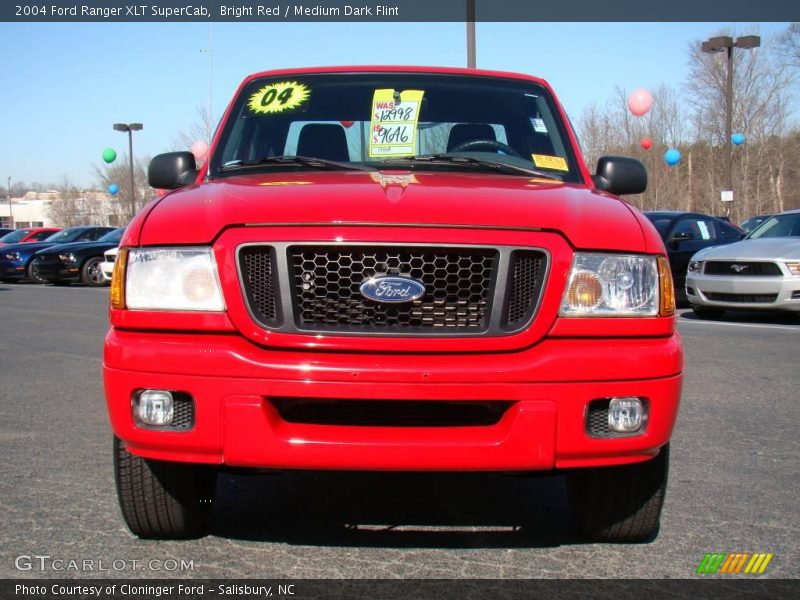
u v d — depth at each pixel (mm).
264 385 2695
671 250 13625
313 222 2777
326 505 3773
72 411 5680
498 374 2701
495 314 2754
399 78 4312
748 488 4016
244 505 3762
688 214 14320
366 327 2742
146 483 3082
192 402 2758
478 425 2764
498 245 2768
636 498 3131
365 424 2750
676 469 4328
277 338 2717
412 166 3805
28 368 7449
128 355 2807
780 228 11867
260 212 2850
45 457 4512
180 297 2797
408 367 2684
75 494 3861
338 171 3684
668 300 2936
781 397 6098
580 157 4031
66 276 20172
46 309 13297
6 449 4680
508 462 2715
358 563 3090
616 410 2801
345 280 2758
